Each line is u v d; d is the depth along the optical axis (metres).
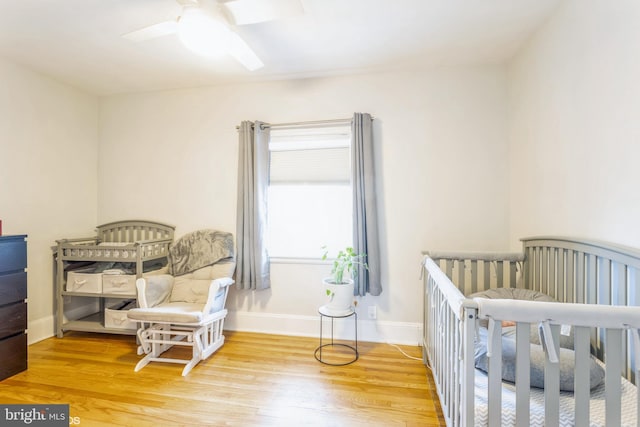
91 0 1.72
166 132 3.08
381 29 2.03
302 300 2.80
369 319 2.68
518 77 2.32
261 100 2.88
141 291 2.40
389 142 2.65
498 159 2.50
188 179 3.03
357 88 2.71
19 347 2.11
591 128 1.53
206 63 2.51
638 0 1.24
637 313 0.90
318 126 2.73
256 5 1.48
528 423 0.97
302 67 2.57
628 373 1.26
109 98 3.21
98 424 1.60
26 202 2.61
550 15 1.88
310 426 1.59
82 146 3.09
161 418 1.65
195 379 2.05
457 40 2.17
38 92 2.69
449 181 2.57
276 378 2.06
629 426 0.98
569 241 1.65
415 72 2.62
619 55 1.35
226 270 2.70
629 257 1.24
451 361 1.30
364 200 2.58
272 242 2.91
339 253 2.47
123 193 3.18
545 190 1.96
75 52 2.33
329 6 1.79
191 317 2.17
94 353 2.43
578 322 0.93
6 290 2.04
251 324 2.88
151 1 1.74
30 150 2.64
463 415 1.06
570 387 1.12
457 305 1.07
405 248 2.63
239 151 2.80
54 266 2.83
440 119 2.58
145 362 2.24
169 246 2.96
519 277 2.18
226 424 1.61
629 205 1.30
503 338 1.34
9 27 2.00
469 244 2.54
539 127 2.03
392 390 1.92
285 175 2.87
